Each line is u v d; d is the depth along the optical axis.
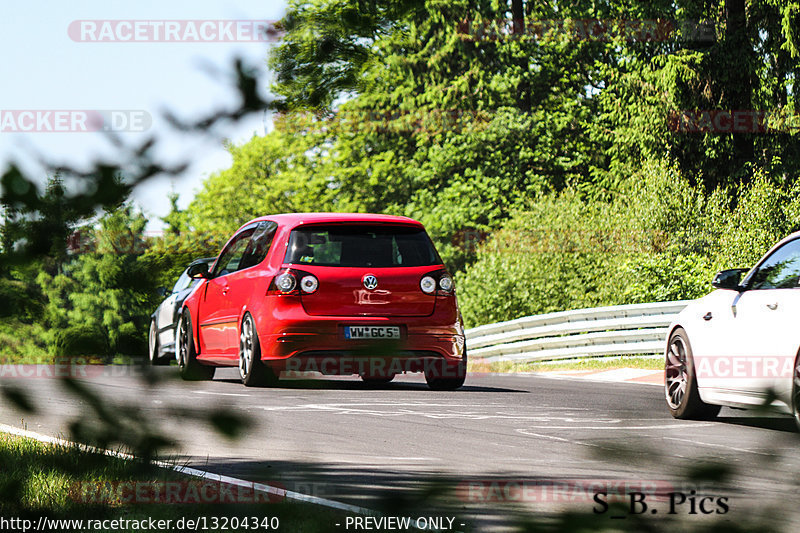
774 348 22.75
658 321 49.03
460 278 82.19
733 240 67.25
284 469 17.59
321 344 32.62
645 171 75.25
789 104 87.81
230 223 144.25
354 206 131.75
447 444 21.34
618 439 7.68
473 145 117.69
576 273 71.88
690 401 26.45
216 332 36.69
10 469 10.80
